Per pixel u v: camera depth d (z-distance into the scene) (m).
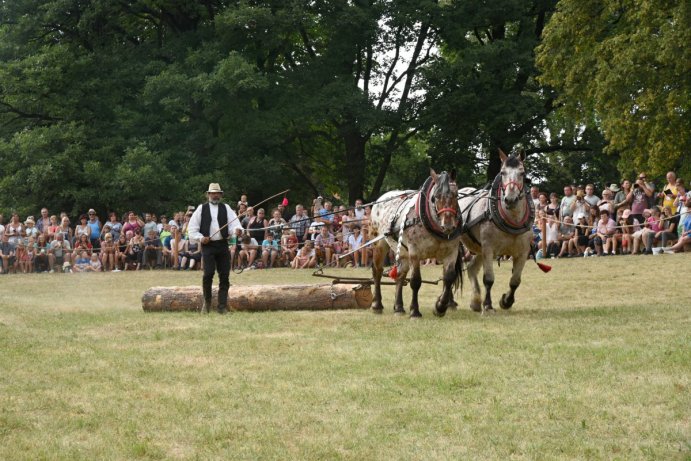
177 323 13.62
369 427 7.52
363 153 42.69
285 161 42.72
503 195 13.95
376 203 15.33
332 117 39.16
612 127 30.73
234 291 15.41
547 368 9.41
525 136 41.56
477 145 41.84
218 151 39.22
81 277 27.25
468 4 40.06
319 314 14.52
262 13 37.19
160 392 8.82
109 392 8.88
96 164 36.94
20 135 37.84
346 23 38.56
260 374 9.52
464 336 11.65
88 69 40.50
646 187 25.05
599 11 32.38
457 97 39.38
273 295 15.32
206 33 40.66
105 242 30.80
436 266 26.27
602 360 9.70
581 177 44.62
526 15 41.84
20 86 38.72
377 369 9.64
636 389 8.41
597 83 30.98
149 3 39.88
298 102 39.31
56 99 39.44
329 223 28.00
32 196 38.34
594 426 7.37
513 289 14.65
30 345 11.59
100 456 6.94
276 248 28.11
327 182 47.59
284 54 42.94
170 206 36.97
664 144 29.95
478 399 8.30
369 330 12.41
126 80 40.28
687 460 6.54
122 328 13.21
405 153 43.78
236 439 7.29
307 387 8.91
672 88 29.98
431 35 41.66
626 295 16.83
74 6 40.34
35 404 8.45
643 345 10.48
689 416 7.55
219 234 15.18
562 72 33.56
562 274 21.02
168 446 7.14
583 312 14.04
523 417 7.69
